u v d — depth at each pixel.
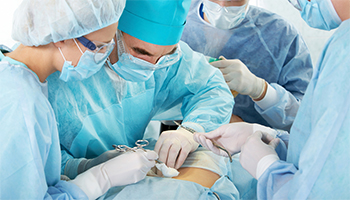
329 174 0.67
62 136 1.24
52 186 0.95
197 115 1.46
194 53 1.74
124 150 1.20
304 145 0.76
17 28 0.85
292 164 0.79
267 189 0.79
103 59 0.98
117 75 1.35
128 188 1.01
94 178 1.01
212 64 1.98
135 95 1.46
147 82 1.48
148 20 1.10
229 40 2.18
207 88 1.65
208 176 1.15
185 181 1.08
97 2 0.84
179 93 1.67
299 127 0.80
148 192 0.99
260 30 2.13
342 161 0.67
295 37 2.12
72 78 0.99
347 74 0.67
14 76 0.82
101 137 1.40
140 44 1.16
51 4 0.82
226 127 1.12
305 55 2.15
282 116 1.96
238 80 1.87
